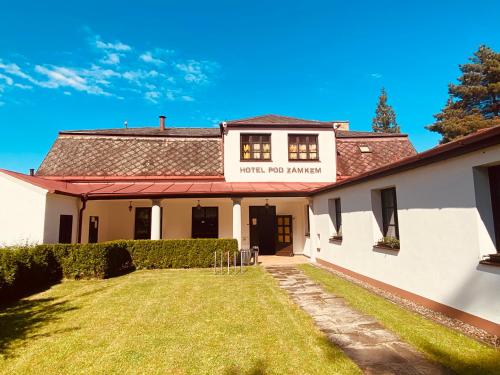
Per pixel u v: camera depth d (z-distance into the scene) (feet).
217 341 16.20
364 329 17.48
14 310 22.52
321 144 54.13
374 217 28.37
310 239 47.29
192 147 56.49
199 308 22.22
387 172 24.29
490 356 13.55
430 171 20.52
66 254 33.76
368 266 29.22
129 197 42.93
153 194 42.29
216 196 44.39
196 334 17.24
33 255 29.48
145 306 22.94
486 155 16.06
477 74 89.25
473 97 88.89
